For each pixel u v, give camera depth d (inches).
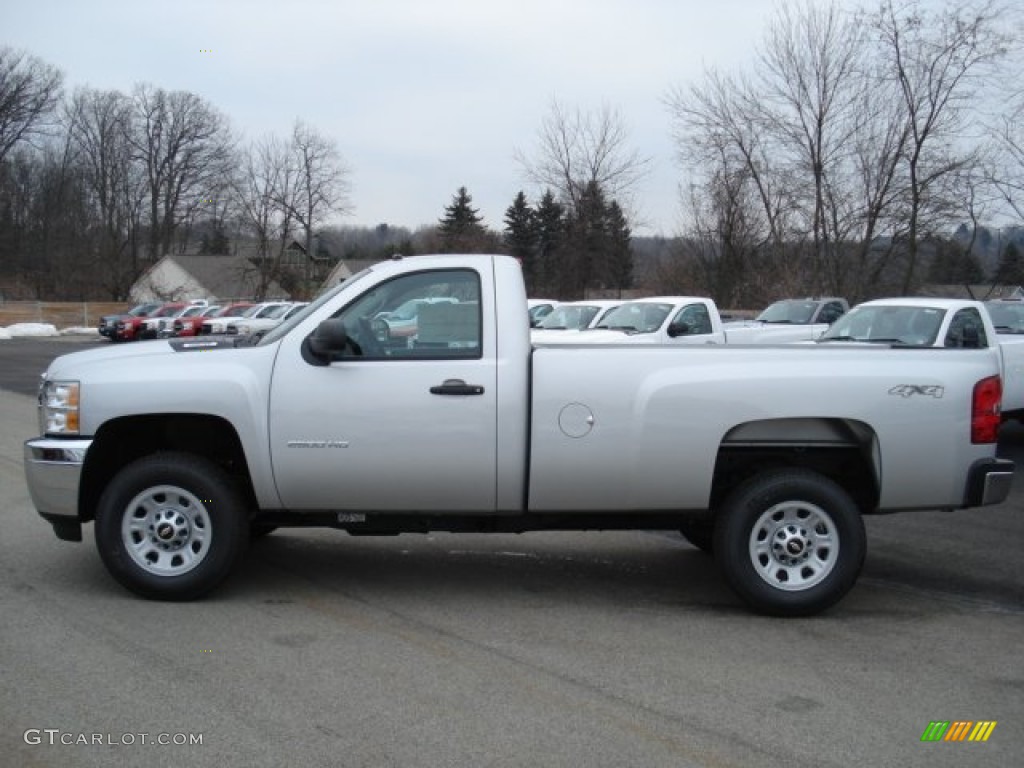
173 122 2950.3
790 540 209.0
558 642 191.5
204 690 163.0
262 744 143.0
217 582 211.6
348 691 163.5
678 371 207.2
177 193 3009.4
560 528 219.1
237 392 206.1
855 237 1120.2
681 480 207.8
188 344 227.9
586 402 205.3
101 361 214.5
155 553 212.5
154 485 209.5
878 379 207.6
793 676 174.9
